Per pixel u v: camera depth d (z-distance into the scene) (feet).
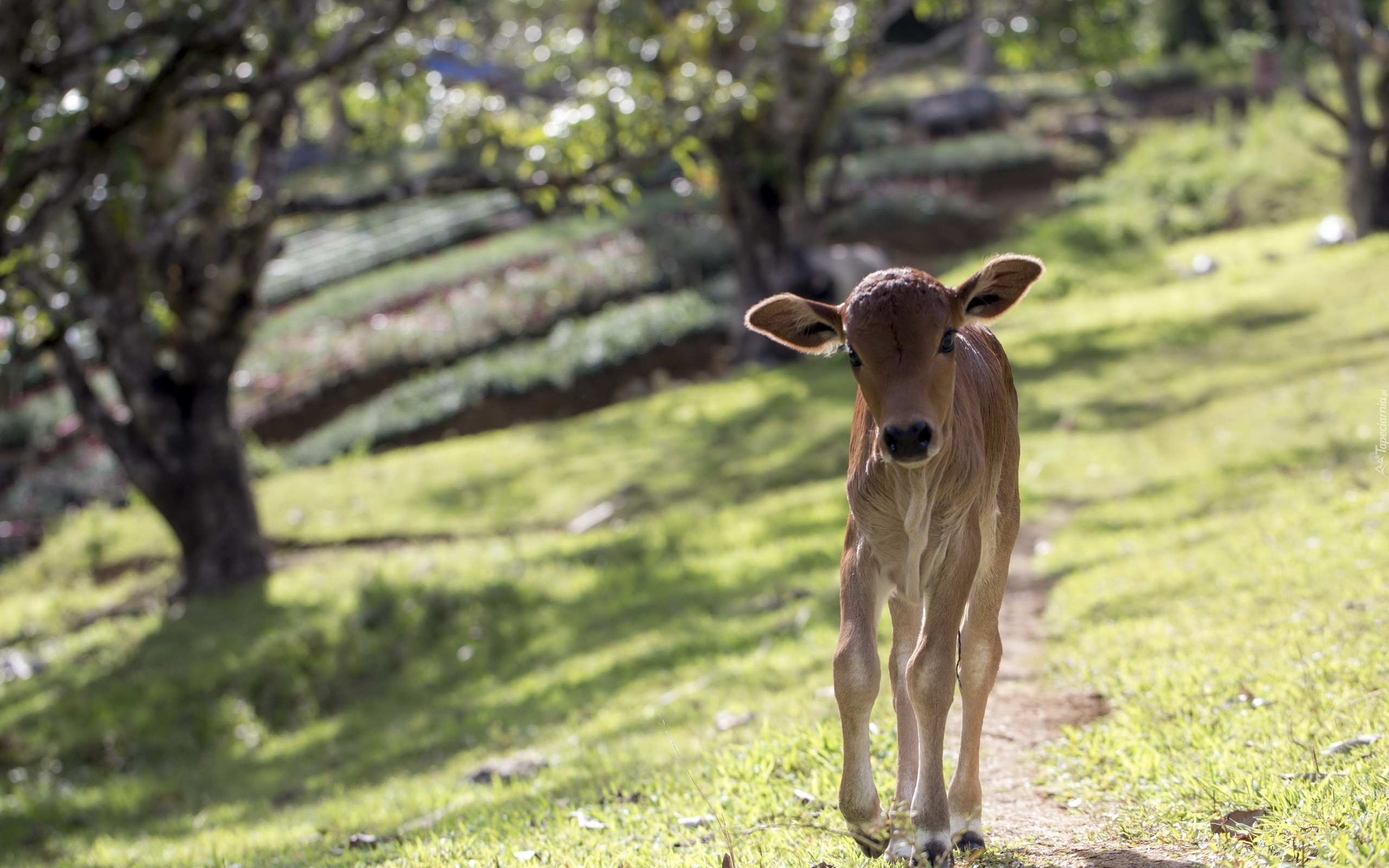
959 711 21.39
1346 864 11.93
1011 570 34.14
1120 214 99.25
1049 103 135.44
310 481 65.77
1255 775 14.88
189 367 49.93
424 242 110.73
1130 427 49.49
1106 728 18.35
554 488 58.54
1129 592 27.32
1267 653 20.15
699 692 27.86
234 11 35.01
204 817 29.81
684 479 56.13
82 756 38.11
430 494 60.54
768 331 14.66
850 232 101.09
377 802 24.91
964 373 14.88
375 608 43.01
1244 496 35.47
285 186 128.98
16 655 46.85
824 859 13.99
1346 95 79.77
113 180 40.75
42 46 39.91
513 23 72.33
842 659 13.53
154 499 50.29
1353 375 47.44
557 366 78.79
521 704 32.86
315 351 86.28
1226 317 65.36
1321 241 80.23
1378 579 22.88
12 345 40.40
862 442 14.26
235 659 41.19
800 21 67.26
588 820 17.81
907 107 136.98
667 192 115.03
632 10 65.57
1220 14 144.15
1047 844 14.46
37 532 65.77
